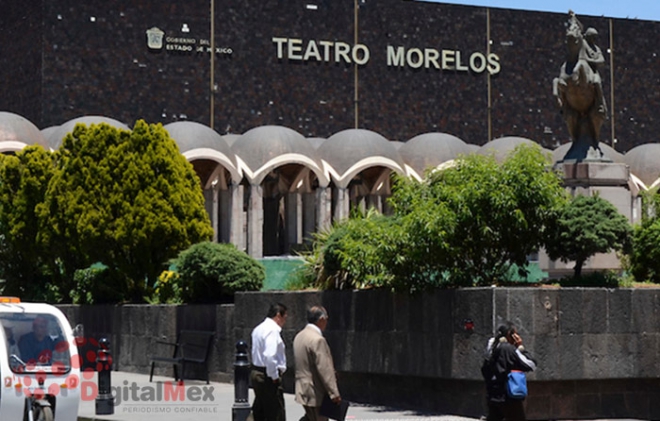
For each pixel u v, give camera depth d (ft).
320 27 203.10
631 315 63.98
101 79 187.01
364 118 205.57
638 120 224.94
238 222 172.76
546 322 61.72
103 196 103.71
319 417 45.21
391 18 208.23
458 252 67.00
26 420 50.62
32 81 186.09
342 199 179.63
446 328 64.49
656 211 87.25
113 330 102.42
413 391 68.18
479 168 68.13
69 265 111.96
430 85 210.59
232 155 173.78
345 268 72.79
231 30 196.65
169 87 191.72
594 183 82.99
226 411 68.54
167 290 102.17
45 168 114.73
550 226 68.80
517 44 216.74
